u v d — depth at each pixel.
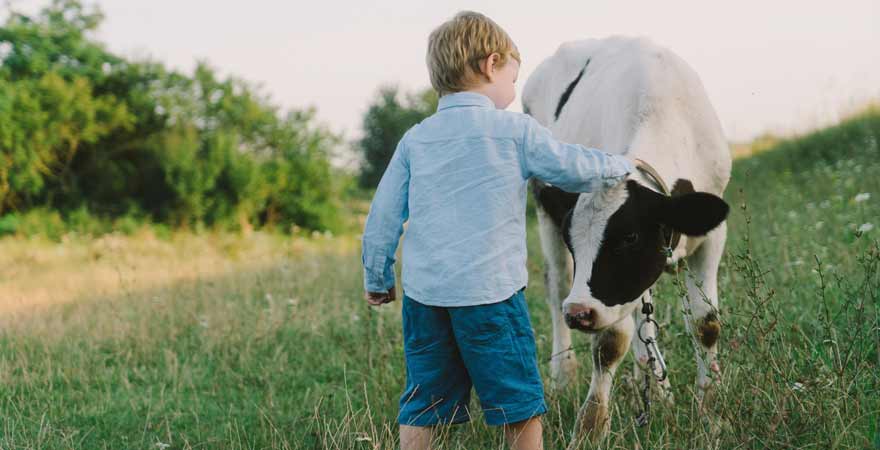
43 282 8.85
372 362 4.48
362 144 29.61
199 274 8.35
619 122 3.55
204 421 3.88
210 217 16.86
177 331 5.48
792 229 6.09
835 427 2.73
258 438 3.59
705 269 3.50
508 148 2.51
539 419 2.59
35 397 4.25
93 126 16.91
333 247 12.59
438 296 2.50
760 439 2.73
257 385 4.50
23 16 18.36
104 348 5.33
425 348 2.62
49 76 16.86
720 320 3.12
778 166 11.18
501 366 2.50
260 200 17.31
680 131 3.49
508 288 2.49
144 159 17.38
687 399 3.25
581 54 4.41
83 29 18.55
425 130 2.61
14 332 5.64
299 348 5.09
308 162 18.02
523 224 2.56
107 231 15.84
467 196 2.50
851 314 3.70
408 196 2.62
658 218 2.85
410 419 2.67
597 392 3.30
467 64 2.57
